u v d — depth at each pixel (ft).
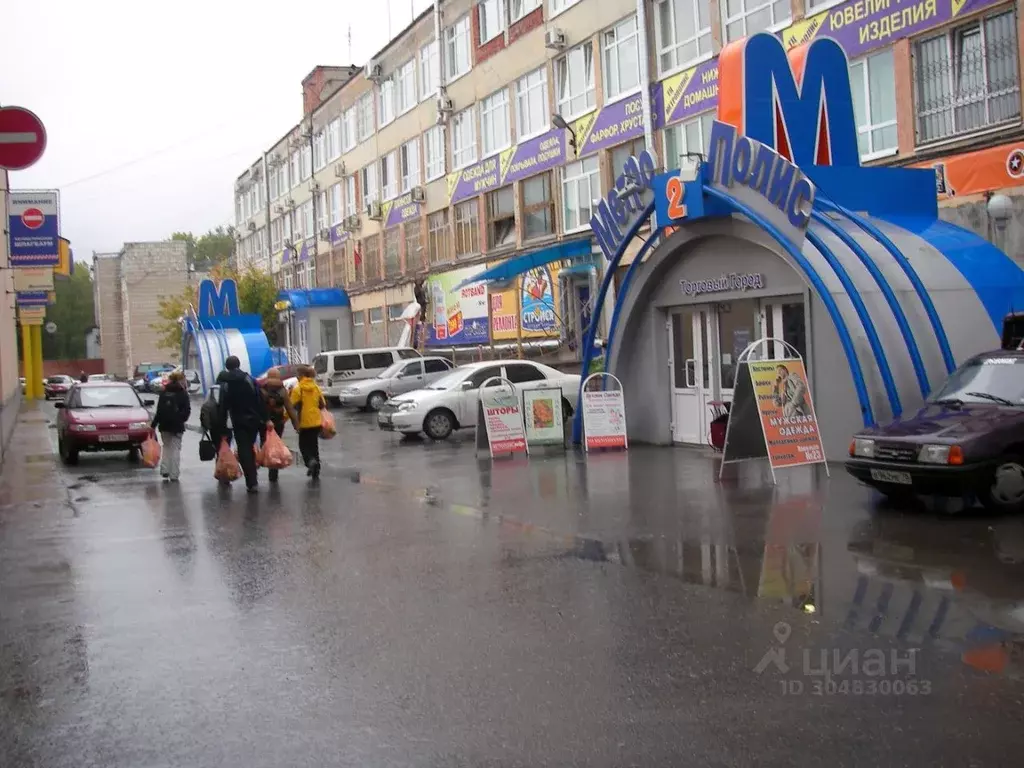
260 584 26.48
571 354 91.97
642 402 55.62
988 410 32.81
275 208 200.95
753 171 43.45
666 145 79.56
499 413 53.83
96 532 35.86
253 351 129.29
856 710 16.07
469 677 18.31
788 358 46.21
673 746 14.88
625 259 82.99
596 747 14.94
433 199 124.26
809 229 43.68
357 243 152.56
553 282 94.17
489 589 24.88
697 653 19.22
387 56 137.18
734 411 40.81
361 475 49.37
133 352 255.50
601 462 48.70
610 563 27.22
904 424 33.27
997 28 51.26
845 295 42.09
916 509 32.71
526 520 34.37
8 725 16.79
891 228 45.47
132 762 15.06
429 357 102.17
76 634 22.30
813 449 40.93
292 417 47.47
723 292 49.24
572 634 20.77
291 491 44.42
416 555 29.35
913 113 56.03
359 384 96.94
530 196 100.94
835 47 47.55
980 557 25.99
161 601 25.08
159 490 46.96
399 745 15.28
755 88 45.93
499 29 105.09
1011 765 13.96
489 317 107.04
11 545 33.71
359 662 19.47
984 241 45.93
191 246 383.24
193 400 132.57
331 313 155.43
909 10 55.93
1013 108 50.44
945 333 41.09
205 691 18.15
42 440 80.89
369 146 146.61
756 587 24.03
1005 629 20.04
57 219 93.56
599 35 87.56
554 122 90.53
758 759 14.33
